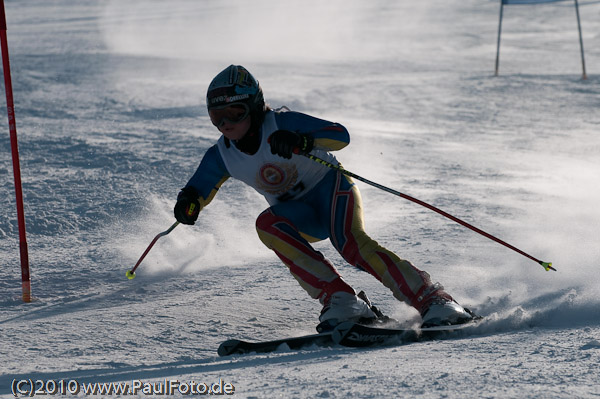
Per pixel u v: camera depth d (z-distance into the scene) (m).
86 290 16.17
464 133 45.41
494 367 8.69
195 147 36.22
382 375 8.38
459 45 121.50
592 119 51.53
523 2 79.00
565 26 157.62
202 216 23.39
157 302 14.73
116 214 23.44
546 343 10.19
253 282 16.23
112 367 10.29
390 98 60.78
